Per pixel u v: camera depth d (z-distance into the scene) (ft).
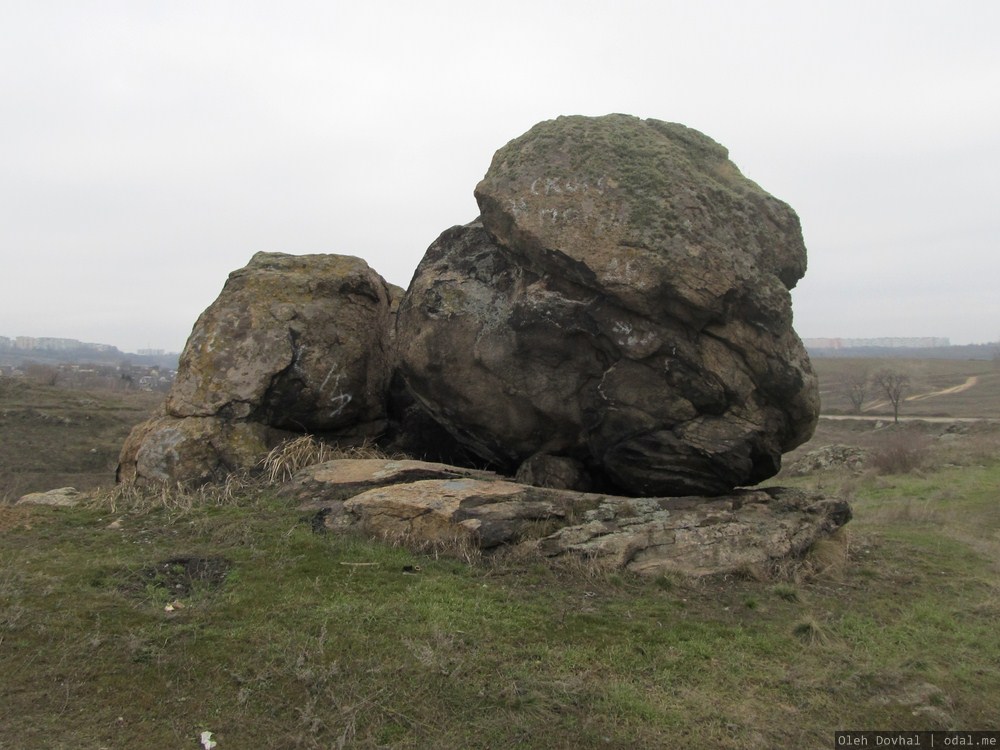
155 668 13.28
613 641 15.23
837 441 100.01
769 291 21.52
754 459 22.16
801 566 20.99
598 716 12.60
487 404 23.45
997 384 177.78
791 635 16.33
